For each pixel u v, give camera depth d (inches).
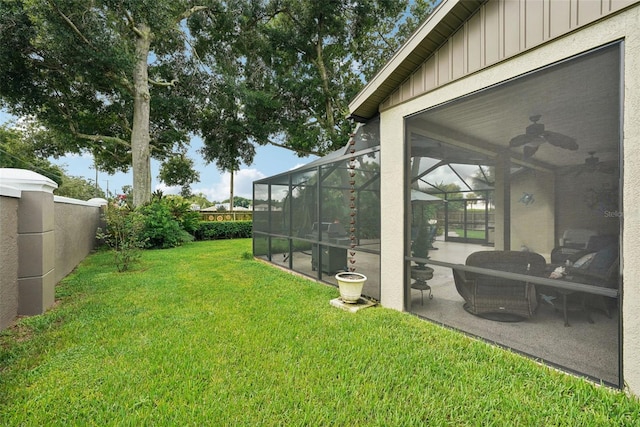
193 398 84.3
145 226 406.6
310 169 247.9
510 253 118.6
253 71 610.2
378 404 82.3
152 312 154.0
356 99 175.8
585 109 94.8
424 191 150.3
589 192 95.3
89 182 1139.3
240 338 122.6
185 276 241.1
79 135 496.1
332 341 120.3
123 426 73.6
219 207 1034.1
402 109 158.1
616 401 82.1
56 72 431.5
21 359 104.8
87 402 82.3
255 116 578.2
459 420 76.7
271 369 99.9
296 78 606.9
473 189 131.5
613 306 93.4
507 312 123.0
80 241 301.3
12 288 139.7
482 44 120.8
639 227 82.8
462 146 134.1
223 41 601.9
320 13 560.1
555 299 109.5
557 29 98.6
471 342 120.0
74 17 359.9
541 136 106.6
